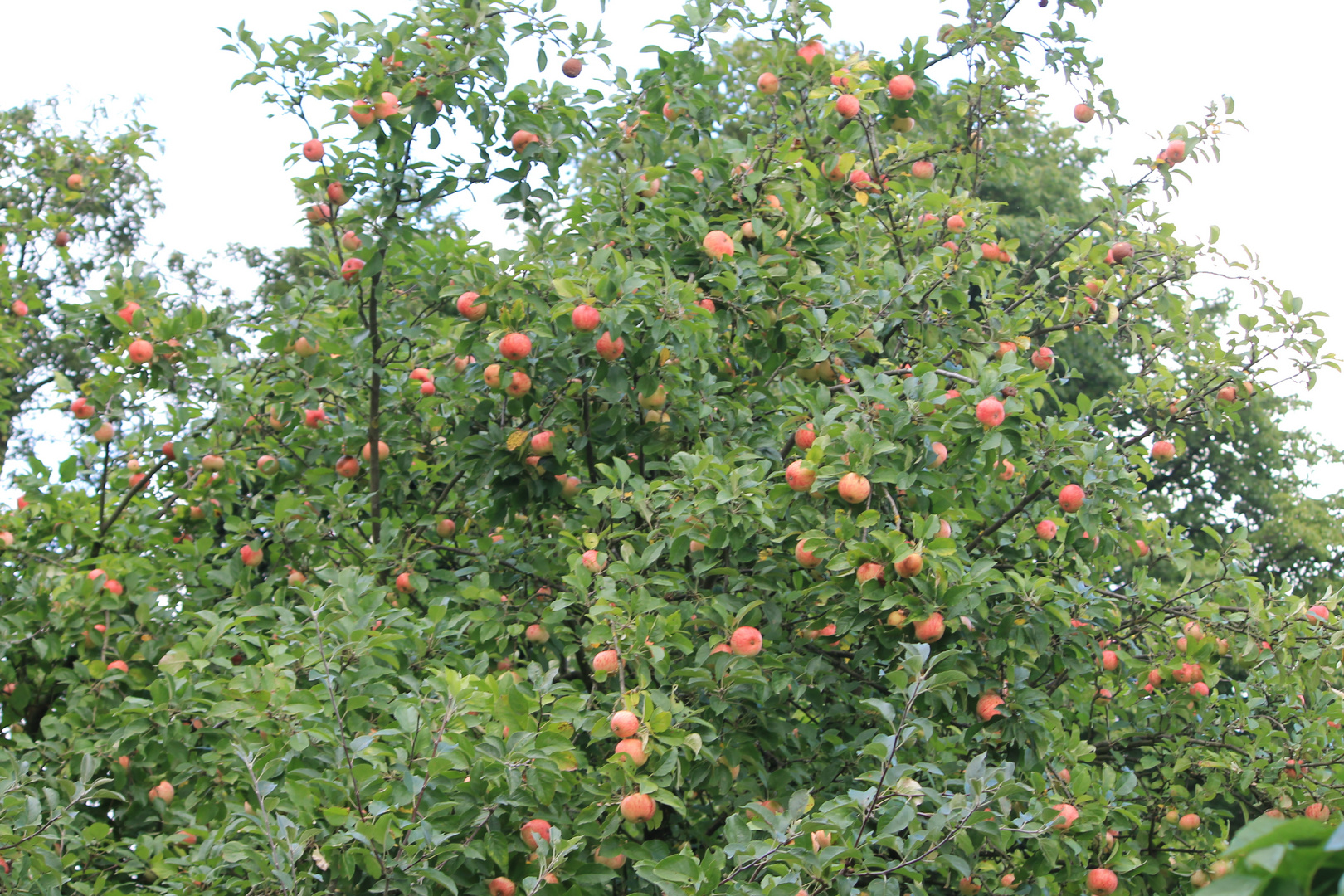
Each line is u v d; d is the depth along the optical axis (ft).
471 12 20.63
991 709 17.29
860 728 19.43
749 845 13.08
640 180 22.79
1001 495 20.88
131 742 17.30
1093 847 18.70
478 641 19.67
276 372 23.08
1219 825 21.62
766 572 18.24
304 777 13.80
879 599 15.92
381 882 12.41
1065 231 29.04
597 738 14.19
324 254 24.85
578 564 17.11
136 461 24.81
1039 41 27.40
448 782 13.21
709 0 23.73
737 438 21.48
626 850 14.17
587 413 20.40
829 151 25.45
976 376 18.63
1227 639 21.66
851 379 20.53
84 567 20.71
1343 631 19.85
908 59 24.49
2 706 20.90
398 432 24.00
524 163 21.59
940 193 23.80
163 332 21.47
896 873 13.41
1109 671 22.84
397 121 19.89
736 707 17.63
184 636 20.44
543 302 19.38
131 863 15.62
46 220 33.91
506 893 13.83
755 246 21.53
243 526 21.83
